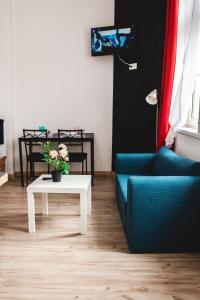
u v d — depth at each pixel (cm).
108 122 503
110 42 457
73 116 505
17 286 190
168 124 377
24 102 502
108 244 250
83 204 268
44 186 272
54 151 291
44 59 491
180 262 220
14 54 490
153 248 234
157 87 461
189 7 330
